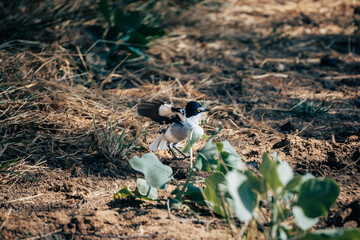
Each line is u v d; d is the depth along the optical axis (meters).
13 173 7.59
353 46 16.72
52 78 11.43
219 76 13.80
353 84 13.24
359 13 20.50
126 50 13.77
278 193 5.59
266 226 6.24
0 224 6.29
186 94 12.32
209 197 6.39
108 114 10.37
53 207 6.93
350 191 7.28
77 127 9.72
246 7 21.30
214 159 6.58
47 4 16.62
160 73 13.77
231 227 5.99
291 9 21.20
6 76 10.62
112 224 6.32
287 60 15.41
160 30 13.91
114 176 8.04
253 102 12.02
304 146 8.90
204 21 19.20
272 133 10.04
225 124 10.48
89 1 17.59
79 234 6.11
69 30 15.60
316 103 11.87
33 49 13.60
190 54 15.73
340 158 8.33
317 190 5.45
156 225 6.30
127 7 18.16
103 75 13.08
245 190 5.43
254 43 16.94
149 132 9.80
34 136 9.20
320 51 16.27
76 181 7.76
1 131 9.19
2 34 14.71
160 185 6.49
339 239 5.06
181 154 8.95
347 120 10.70
